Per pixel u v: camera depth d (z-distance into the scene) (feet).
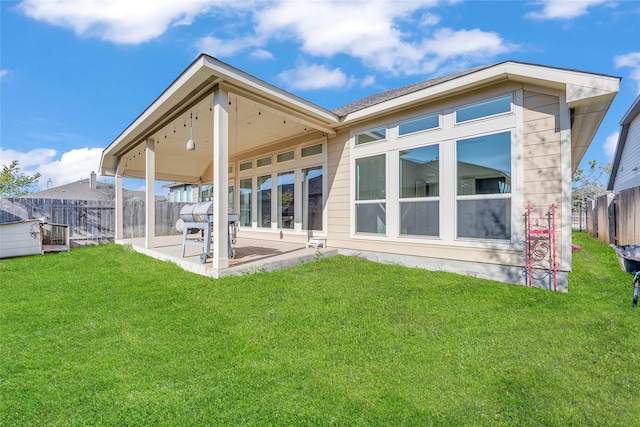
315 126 21.36
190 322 10.67
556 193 14.02
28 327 10.20
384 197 20.12
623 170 46.34
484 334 9.82
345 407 6.41
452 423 6.01
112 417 6.08
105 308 11.94
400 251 19.19
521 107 14.88
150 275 16.60
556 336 9.64
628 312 11.55
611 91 12.19
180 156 33.78
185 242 19.26
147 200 23.99
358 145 21.54
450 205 17.12
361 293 13.62
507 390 7.02
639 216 21.36
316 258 20.25
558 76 13.20
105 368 7.80
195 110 18.81
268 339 9.46
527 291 13.83
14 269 18.21
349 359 8.35
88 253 23.67
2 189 57.47
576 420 6.12
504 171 15.35
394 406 6.46
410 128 18.88
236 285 14.51
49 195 78.84
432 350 8.83
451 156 17.10
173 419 6.03
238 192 33.60
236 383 7.21
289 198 27.25
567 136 13.73
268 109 18.38
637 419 6.15
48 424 5.90
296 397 6.72
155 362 8.13
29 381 7.19
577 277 16.69
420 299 12.90
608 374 7.65
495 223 15.64
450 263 17.11
